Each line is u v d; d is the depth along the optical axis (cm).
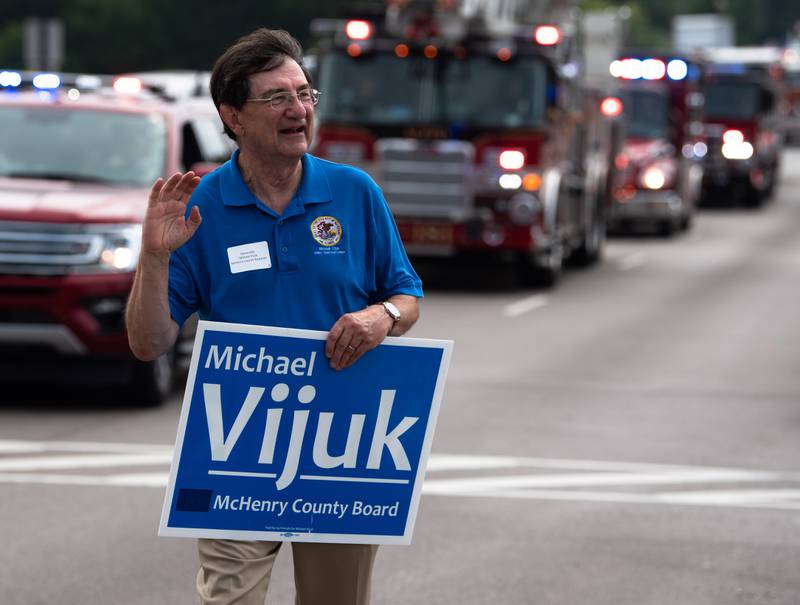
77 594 1498
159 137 2748
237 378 952
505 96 4450
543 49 4444
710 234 7269
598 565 1642
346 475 977
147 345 942
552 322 3881
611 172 5941
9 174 2677
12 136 2727
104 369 2527
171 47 13562
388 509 985
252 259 955
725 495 2002
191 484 954
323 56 4525
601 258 5797
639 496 1983
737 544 1745
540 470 2134
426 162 4466
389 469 983
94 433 2342
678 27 13575
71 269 2467
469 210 4469
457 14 4456
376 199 981
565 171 4791
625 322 3919
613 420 2534
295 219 962
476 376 2983
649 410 2639
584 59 5125
